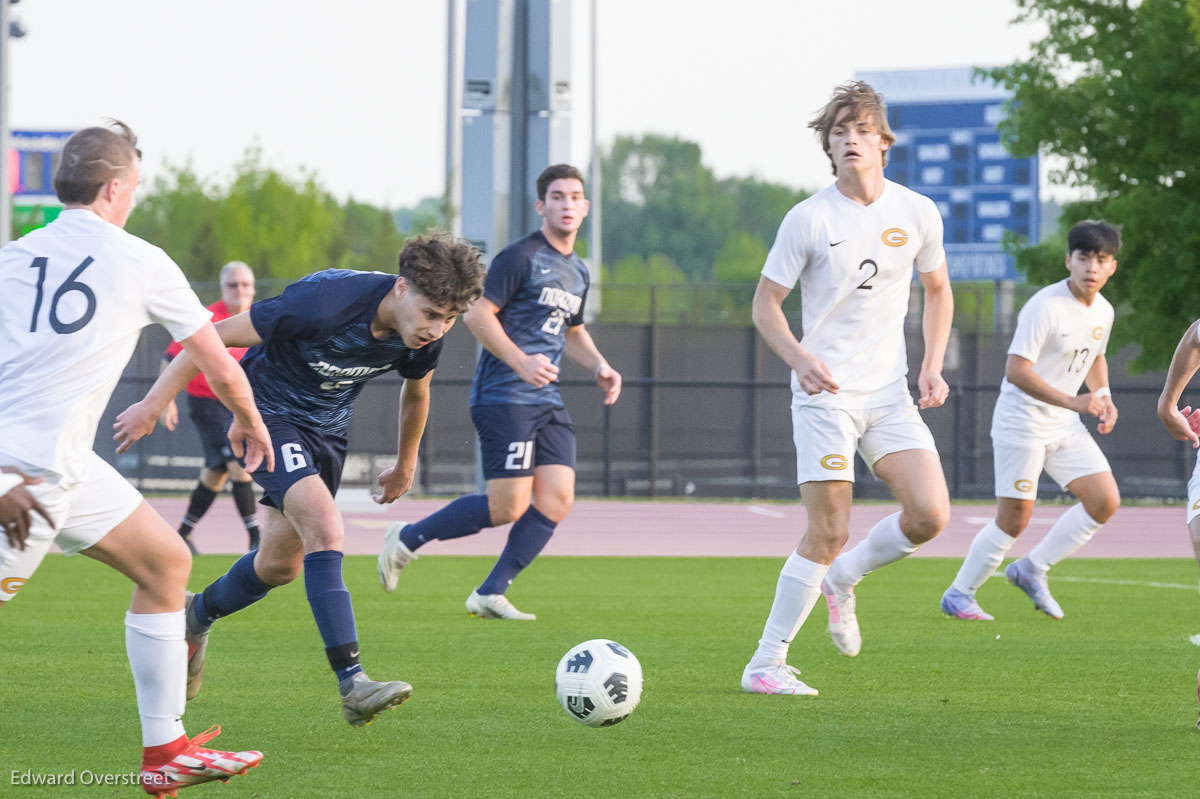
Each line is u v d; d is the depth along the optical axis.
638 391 63.16
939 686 15.51
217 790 10.45
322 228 116.50
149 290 9.87
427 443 61.03
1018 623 21.97
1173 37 51.81
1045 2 54.25
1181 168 53.06
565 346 22.77
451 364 61.25
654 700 14.52
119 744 11.97
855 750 11.98
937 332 15.92
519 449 21.31
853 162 15.10
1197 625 21.75
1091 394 21.06
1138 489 63.69
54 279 9.72
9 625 20.20
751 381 63.75
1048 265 57.12
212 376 10.20
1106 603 25.34
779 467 63.91
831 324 15.41
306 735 12.52
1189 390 63.91
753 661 15.23
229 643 18.50
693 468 63.50
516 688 15.13
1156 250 52.97
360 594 25.47
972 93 93.50
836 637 17.36
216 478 30.27
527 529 21.70
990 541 22.12
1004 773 11.10
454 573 30.09
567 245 21.72
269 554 13.19
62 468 9.59
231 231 114.06
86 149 10.10
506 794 10.33
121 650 17.66
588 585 28.06
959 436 63.75
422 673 16.14
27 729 12.62
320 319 12.14
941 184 94.00
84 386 9.66
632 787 10.55
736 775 10.99
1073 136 54.00
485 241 40.97
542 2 41.34
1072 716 13.66
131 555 10.19
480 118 40.97
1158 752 11.95
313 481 12.41
